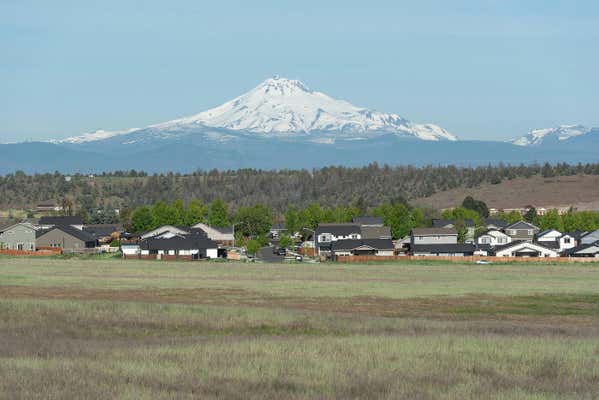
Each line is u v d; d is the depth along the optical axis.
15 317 95.69
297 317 96.88
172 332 87.94
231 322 93.44
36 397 48.81
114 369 58.22
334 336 82.31
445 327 91.00
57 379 54.19
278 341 74.69
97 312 99.50
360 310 115.00
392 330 88.69
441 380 56.16
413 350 68.50
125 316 96.88
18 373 55.91
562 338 78.62
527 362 63.91
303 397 50.44
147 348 70.25
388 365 61.44
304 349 68.56
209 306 108.81
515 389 53.25
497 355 66.38
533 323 101.19
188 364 60.91
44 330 86.75
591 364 63.09
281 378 55.84
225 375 56.72
